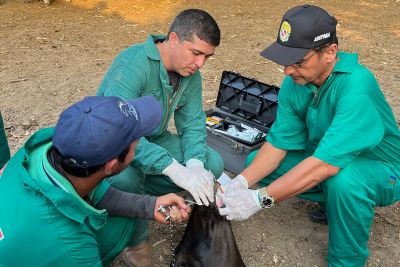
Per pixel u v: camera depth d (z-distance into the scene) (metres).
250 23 7.66
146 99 2.13
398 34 7.32
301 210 3.53
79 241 1.95
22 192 1.89
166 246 3.16
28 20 7.62
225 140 3.73
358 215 2.68
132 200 2.47
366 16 8.18
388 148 2.92
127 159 1.95
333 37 2.57
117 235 2.48
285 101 3.06
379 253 3.14
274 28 7.45
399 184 2.94
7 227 1.86
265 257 3.11
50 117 4.70
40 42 6.66
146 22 7.70
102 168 1.88
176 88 2.95
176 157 3.16
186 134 3.14
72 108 1.85
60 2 8.57
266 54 2.64
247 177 3.07
